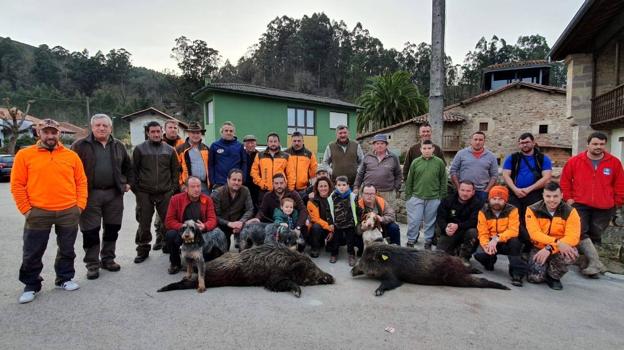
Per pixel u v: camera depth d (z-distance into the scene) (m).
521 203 5.57
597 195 5.07
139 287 4.39
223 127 6.68
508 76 38.50
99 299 4.01
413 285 4.57
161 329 3.33
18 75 77.12
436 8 7.45
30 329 3.32
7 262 5.29
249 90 20.88
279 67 73.19
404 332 3.30
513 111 24.17
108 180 4.82
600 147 5.02
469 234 5.31
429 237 6.14
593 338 3.21
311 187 6.75
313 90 67.31
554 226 4.62
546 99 23.31
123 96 76.19
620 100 8.60
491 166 5.88
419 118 26.67
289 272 4.45
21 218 8.98
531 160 5.50
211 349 2.99
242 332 3.29
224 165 6.59
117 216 4.98
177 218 5.09
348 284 4.63
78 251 5.92
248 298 4.11
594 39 9.90
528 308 3.86
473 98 24.83
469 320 3.56
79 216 4.38
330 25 77.31
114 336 3.20
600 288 4.48
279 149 6.75
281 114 21.98
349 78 65.31
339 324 3.46
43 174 4.00
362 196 5.77
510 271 4.75
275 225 5.46
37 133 4.16
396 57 75.75
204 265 4.36
